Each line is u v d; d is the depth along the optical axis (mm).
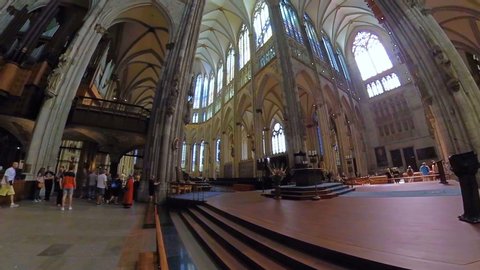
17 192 8703
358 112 30156
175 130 13414
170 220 7547
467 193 3494
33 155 9789
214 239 4586
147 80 28906
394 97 28328
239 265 3102
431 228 3082
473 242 2348
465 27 18906
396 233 2920
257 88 24391
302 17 26328
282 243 3193
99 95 18344
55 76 10703
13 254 3197
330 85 25188
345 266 2223
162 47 20484
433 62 11109
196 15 16859
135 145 17812
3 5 11258
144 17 17375
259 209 6027
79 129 13375
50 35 15906
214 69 39688
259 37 26375
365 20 30641
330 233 3150
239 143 27016
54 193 13078
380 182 18906
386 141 28266
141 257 3064
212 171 32781
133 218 6668
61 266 2865
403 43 12477
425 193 7902
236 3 28703
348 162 24359
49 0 13664
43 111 10312
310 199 8484
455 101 10188
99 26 13156
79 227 5090
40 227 4848
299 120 18234
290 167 17484
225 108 32438
